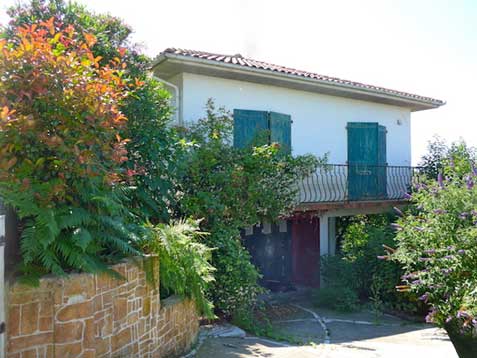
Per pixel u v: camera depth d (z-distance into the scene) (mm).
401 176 12320
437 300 5078
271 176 8211
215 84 9336
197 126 8227
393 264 9227
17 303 3395
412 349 6230
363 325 8055
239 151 8000
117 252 4598
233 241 7230
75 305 3672
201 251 5602
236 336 6438
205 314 5859
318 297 9859
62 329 3582
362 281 9953
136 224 5117
